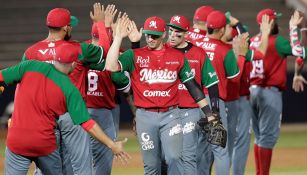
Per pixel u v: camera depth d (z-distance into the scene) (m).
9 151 21.06
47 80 20.72
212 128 23.34
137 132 23.36
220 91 27.05
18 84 21.30
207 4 76.38
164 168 26.14
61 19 22.91
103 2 75.56
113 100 25.80
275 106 31.58
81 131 23.05
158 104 22.89
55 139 21.22
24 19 74.00
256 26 74.44
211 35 27.14
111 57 22.39
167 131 23.00
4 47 71.88
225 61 26.84
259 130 32.06
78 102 20.66
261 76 31.41
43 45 23.00
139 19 74.44
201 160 27.53
